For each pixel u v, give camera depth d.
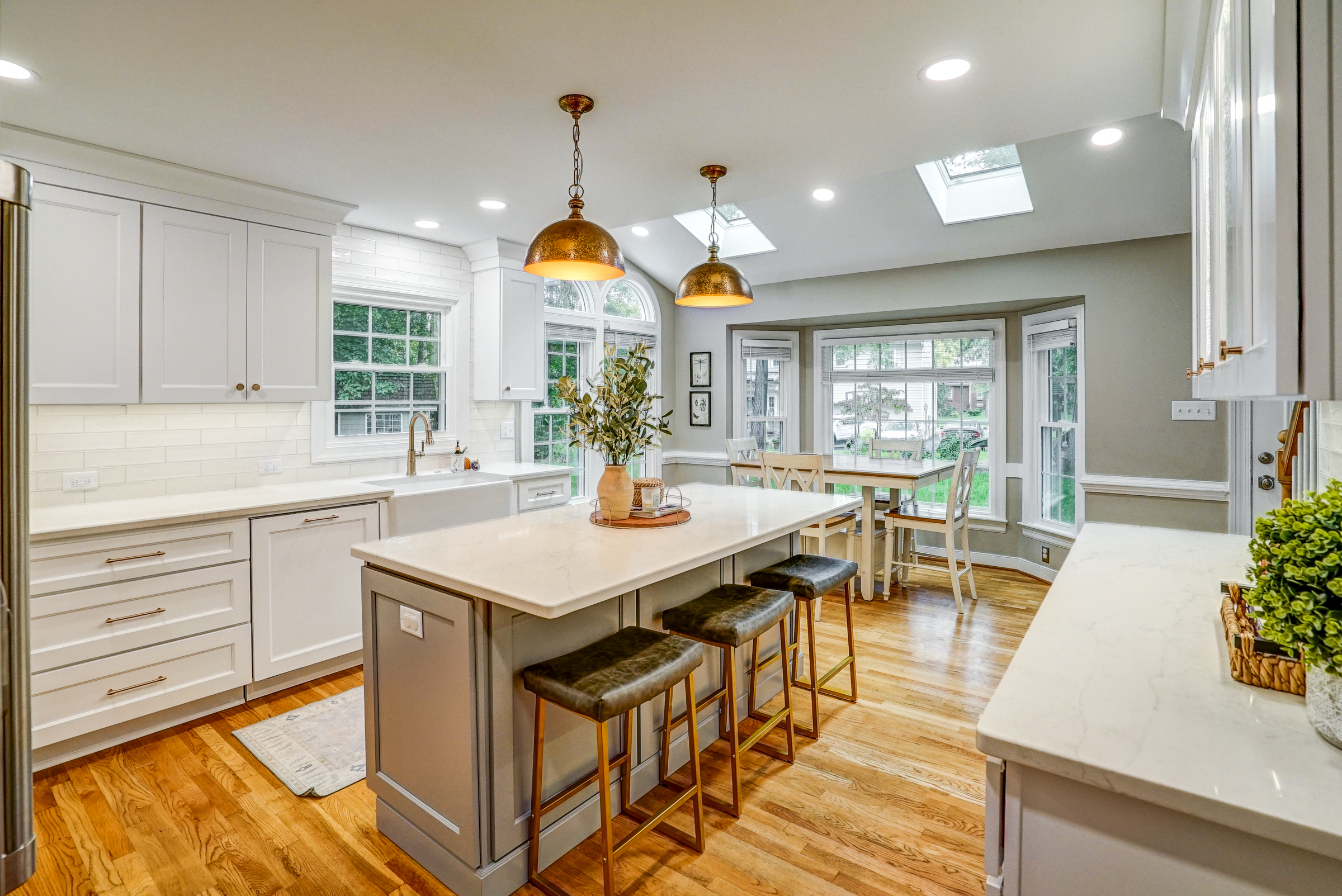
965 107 2.45
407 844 1.94
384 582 1.96
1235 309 1.10
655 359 6.18
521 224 3.91
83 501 2.91
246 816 2.13
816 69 2.18
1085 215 3.97
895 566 5.02
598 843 2.01
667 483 6.40
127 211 2.83
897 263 4.96
